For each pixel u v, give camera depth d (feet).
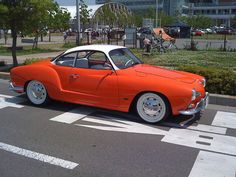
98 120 22.70
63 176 14.69
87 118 23.15
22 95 29.71
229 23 380.99
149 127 21.38
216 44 115.55
